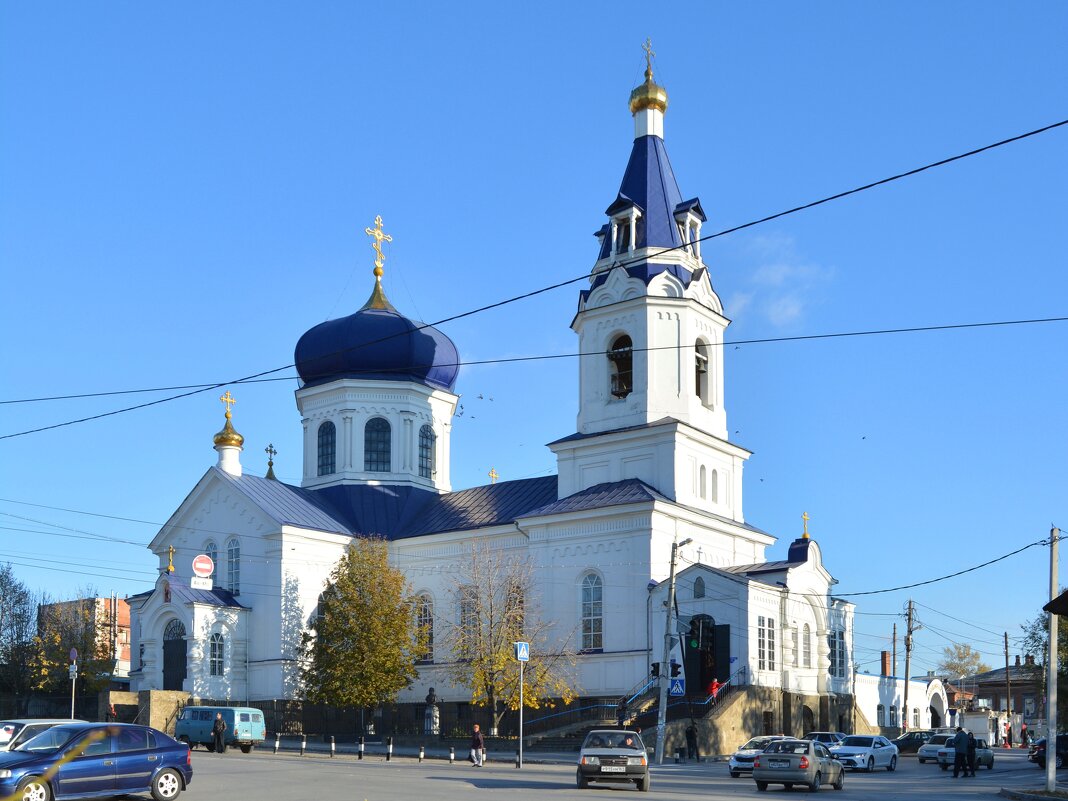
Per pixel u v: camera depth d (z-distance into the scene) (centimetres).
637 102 7919
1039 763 7131
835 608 7625
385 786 3800
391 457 8575
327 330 8681
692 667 6712
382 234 9075
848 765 6047
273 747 6488
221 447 8175
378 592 7238
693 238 7750
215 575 7962
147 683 7556
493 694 6681
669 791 4003
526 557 7406
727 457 7738
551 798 3484
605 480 7444
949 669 17862
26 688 10181
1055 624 4566
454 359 8956
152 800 3222
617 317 7600
